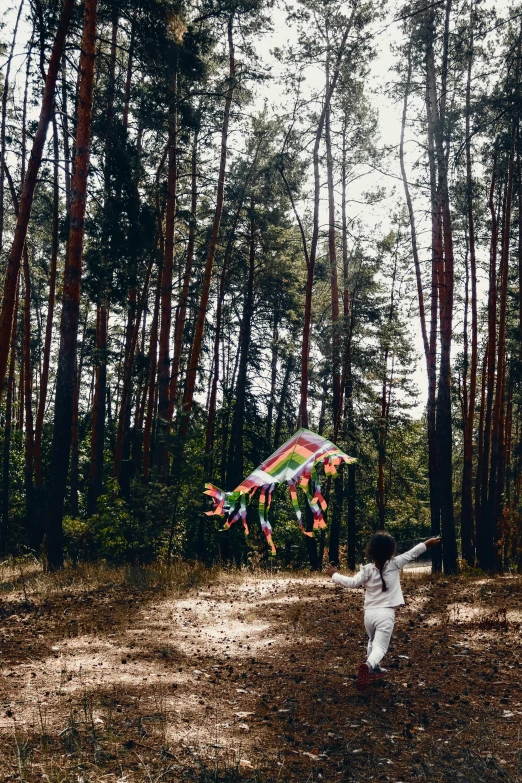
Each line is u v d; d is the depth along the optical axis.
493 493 22.50
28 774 4.41
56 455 14.95
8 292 13.47
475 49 19.73
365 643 8.82
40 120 13.83
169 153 21.38
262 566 23.50
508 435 30.84
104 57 19.38
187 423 19.53
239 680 7.05
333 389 28.47
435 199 21.31
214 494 6.07
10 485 26.03
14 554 21.56
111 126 19.67
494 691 6.66
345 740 5.42
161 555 17.47
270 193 27.36
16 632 8.96
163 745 5.05
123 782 4.37
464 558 24.95
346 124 28.81
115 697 6.17
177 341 26.44
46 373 24.00
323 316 35.59
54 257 23.98
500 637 9.03
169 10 16.25
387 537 6.69
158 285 25.38
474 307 26.47
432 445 23.23
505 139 21.52
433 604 11.80
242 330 30.50
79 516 25.59
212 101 25.06
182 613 10.60
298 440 6.30
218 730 5.51
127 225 18.52
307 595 12.73
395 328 29.06
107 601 11.49
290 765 4.89
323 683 6.96
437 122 19.95
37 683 6.54
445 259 19.73
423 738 5.46
